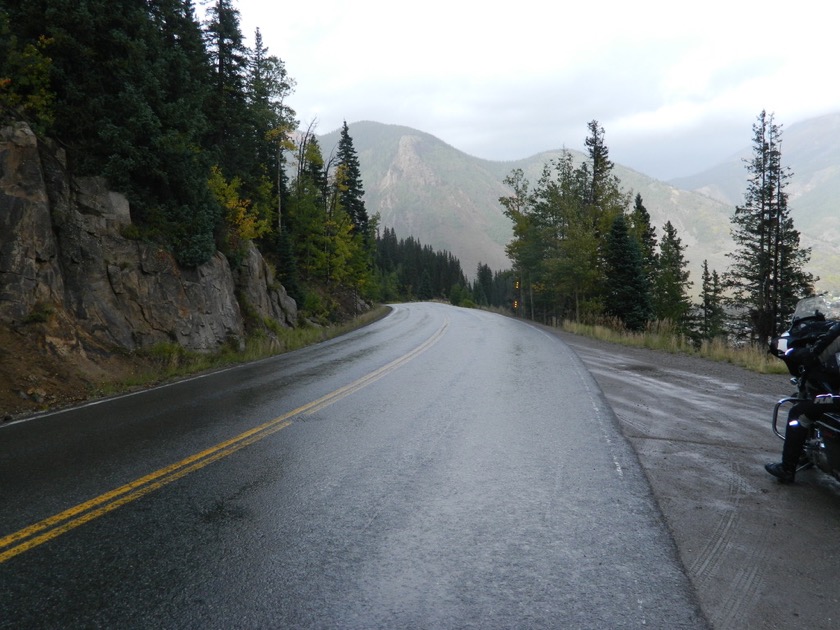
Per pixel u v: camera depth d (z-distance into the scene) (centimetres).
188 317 1589
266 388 1017
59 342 1127
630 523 384
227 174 2912
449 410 775
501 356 1434
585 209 3841
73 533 379
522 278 4797
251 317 2114
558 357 1405
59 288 1221
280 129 3422
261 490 461
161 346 1411
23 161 1207
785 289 3494
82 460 560
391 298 10681
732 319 3822
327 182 5044
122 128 1456
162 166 1599
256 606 285
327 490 460
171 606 286
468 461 536
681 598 286
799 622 263
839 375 423
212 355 1594
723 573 312
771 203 3516
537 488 458
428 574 316
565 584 302
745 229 3600
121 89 1526
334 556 341
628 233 3678
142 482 485
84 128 1432
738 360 1352
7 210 1140
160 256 1539
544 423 690
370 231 6531
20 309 1106
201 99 1839
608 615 271
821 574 309
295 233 4191
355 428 677
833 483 464
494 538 363
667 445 590
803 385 472
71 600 294
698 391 925
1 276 1098
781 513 400
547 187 3925
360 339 2191
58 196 1304
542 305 4972
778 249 3500
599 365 1284
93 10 1454
